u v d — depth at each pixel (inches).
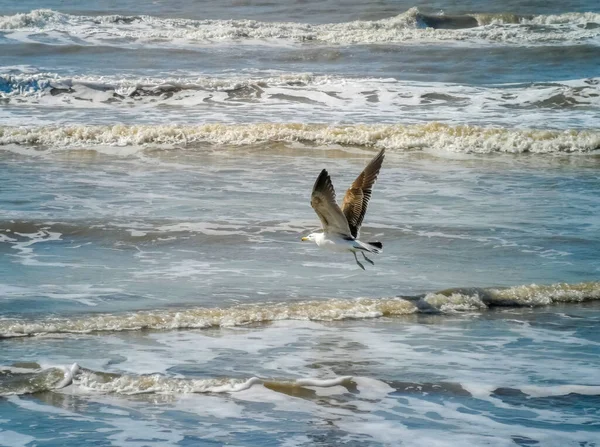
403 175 682.2
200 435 301.0
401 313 426.3
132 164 702.5
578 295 448.1
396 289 456.4
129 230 542.3
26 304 424.5
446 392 336.5
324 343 386.0
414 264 495.8
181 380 340.5
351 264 495.2
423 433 303.9
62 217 560.7
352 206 352.8
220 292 446.9
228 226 552.4
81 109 885.2
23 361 357.7
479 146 762.2
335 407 323.9
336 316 417.7
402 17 1446.9
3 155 715.4
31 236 532.1
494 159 736.3
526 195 633.6
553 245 527.5
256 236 537.3
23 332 389.7
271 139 768.3
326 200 343.3
